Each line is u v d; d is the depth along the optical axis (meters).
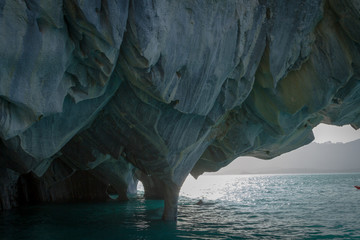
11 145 8.49
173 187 11.80
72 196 19.62
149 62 7.22
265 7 9.52
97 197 20.06
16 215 13.31
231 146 14.38
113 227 10.48
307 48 10.56
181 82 8.43
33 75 6.25
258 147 15.32
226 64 9.04
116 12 6.39
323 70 10.74
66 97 8.24
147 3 6.80
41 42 6.05
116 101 9.77
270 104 12.09
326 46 10.54
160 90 8.01
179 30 7.65
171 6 7.34
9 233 9.44
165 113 9.74
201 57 8.29
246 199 23.84
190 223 11.49
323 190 33.38
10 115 6.45
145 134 10.27
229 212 15.31
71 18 6.32
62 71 6.76
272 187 45.56
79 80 7.53
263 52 10.34
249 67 10.07
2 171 14.62
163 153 10.59
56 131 8.68
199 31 8.01
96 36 6.53
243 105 12.72
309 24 10.20
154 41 7.06
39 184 18.70
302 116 12.67
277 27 10.01
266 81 11.17
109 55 6.93
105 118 10.49
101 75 7.57
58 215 13.36
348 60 10.46
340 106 12.85
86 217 12.82
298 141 16.14
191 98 8.78
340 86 10.90
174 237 8.87
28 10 5.75
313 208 16.59
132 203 18.53
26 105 6.32
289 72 11.32
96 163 14.24
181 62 8.01
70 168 16.47
